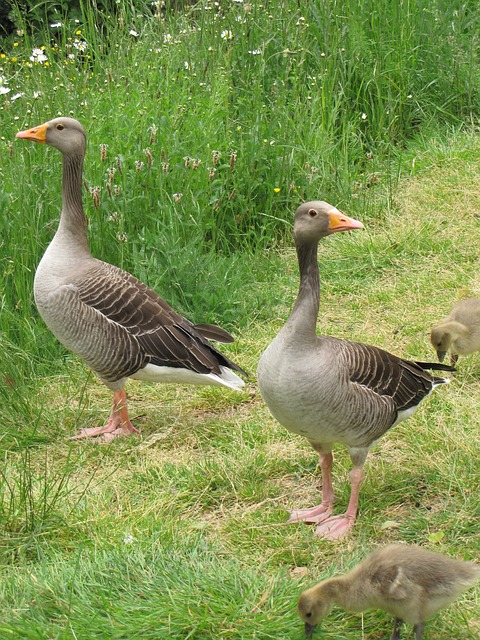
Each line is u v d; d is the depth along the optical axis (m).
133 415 9.66
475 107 15.75
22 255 11.01
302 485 8.20
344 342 7.46
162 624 6.05
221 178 12.95
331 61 15.05
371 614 6.21
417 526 7.28
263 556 7.10
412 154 14.72
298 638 5.99
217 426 9.19
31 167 11.98
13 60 15.21
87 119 12.82
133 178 12.17
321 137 13.96
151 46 14.87
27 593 6.46
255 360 10.38
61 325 9.25
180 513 7.84
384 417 7.37
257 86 14.01
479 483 7.65
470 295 10.80
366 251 12.40
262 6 15.52
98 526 7.48
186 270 11.38
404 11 15.93
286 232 13.27
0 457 8.94
